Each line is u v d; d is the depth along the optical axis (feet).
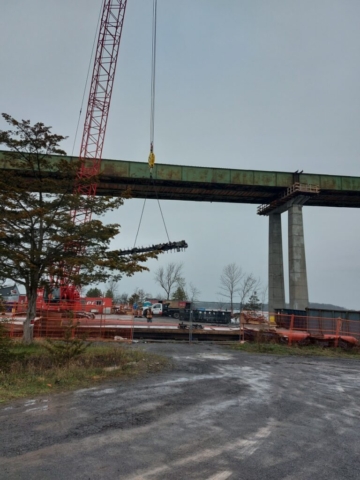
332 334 82.53
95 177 57.93
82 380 34.65
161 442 19.53
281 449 19.31
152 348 65.87
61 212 53.42
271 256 198.49
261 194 189.26
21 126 52.85
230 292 239.30
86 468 16.06
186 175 168.14
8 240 50.60
